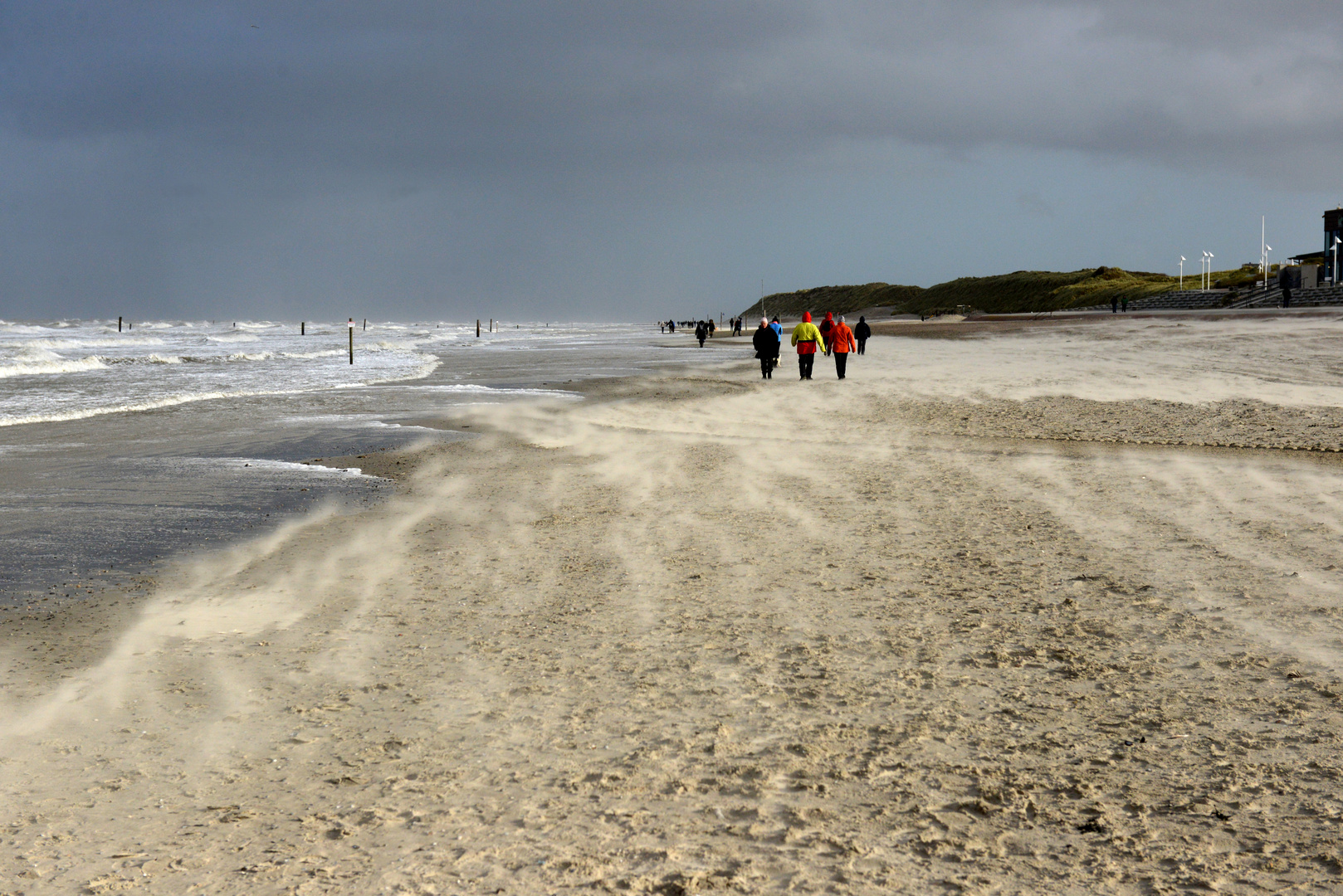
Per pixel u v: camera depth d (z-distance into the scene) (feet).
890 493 33.65
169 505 33.60
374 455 45.44
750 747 13.52
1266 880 9.96
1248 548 24.73
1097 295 523.70
